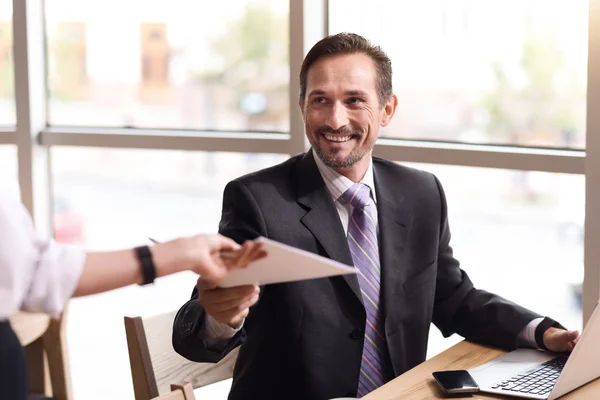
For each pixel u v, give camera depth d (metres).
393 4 2.79
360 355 1.99
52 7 3.37
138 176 3.37
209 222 3.27
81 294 1.30
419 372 1.88
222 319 1.62
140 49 3.25
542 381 1.79
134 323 1.93
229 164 3.18
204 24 3.12
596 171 2.41
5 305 1.21
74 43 3.36
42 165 3.44
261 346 2.01
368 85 2.02
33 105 3.36
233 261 1.39
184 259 1.36
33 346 2.84
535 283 2.71
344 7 2.88
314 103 2.02
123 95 3.31
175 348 1.89
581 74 2.53
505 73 2.64
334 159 2.00
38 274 1.26
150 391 1.93
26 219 1.27
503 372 1.85
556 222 2.64
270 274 1.45
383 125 2.15
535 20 2.58
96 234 3.48
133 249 1.34
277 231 1.97
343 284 2.00
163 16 3.19
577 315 2.65
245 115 3.08
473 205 2.76
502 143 2.68
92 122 3.38
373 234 2.08
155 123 3.27
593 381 1.81
